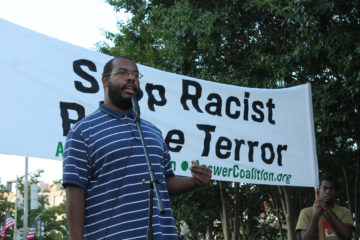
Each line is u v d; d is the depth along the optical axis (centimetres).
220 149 550
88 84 476
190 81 546
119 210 271
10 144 422
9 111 428
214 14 1036
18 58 442
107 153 278
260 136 582
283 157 594
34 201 2852
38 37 457
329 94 883
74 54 475
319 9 799
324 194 532
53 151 443
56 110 454
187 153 530
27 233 3275
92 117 292
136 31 1410
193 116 541
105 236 269
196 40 1087
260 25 1105
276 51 999
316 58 882
